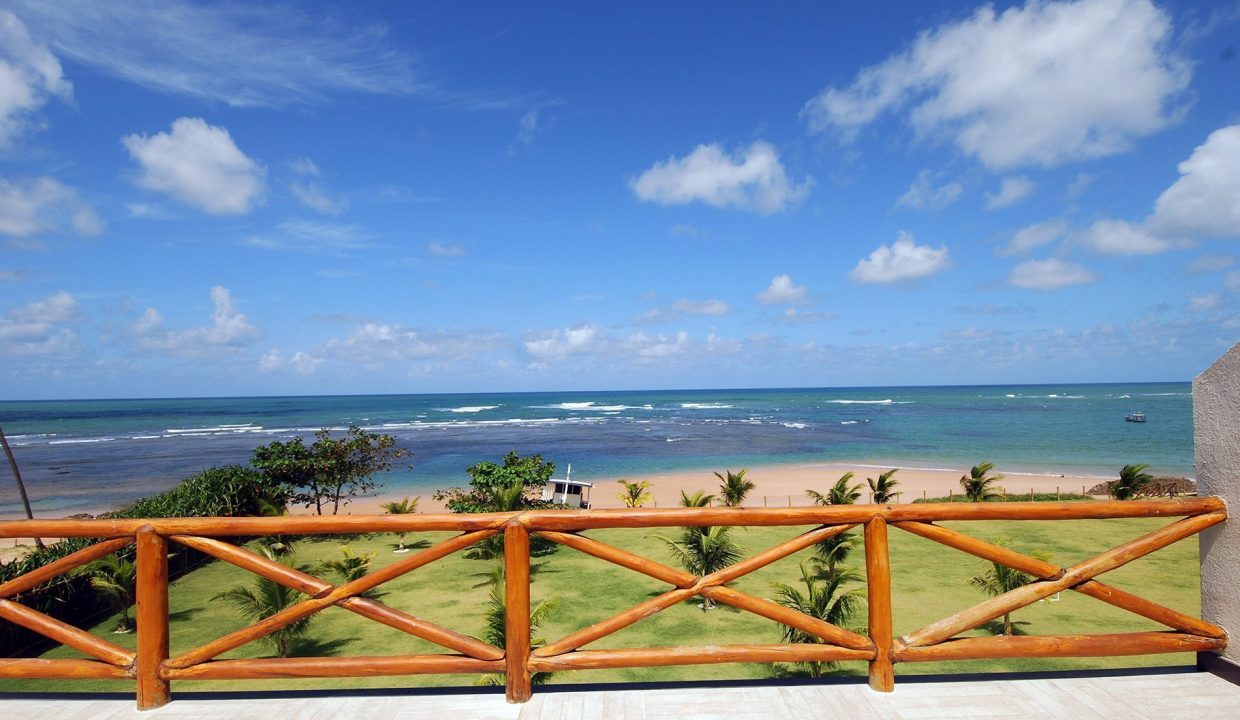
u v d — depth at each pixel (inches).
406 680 337.1
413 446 2103.8
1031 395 6117.1
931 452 1887.3
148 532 135.4
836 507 134.0
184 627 421.4
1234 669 135.0
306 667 135.1
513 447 2078.0
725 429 2778.1
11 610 135.9
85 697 142.3
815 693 135.7
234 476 659.4
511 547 133.0
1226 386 135.9
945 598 450.9
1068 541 599.5
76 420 3774.6
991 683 138.4
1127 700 131.3
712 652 135.2
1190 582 476.7
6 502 1275.8
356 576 467.8
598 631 134.3
